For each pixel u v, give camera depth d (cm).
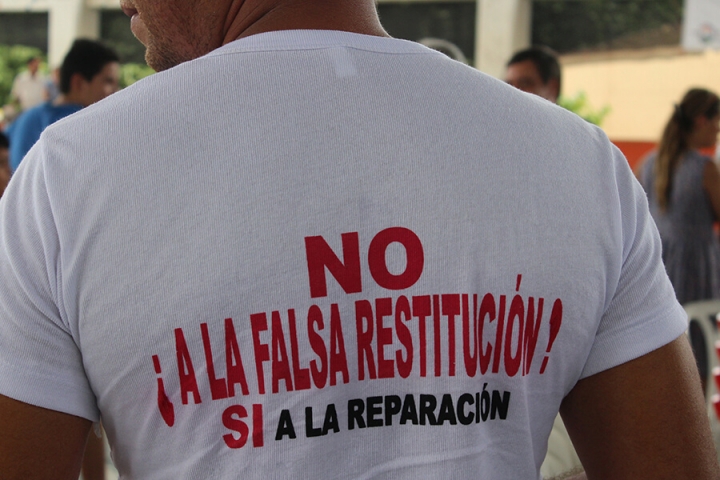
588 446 95
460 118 83
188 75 81
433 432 82
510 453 87
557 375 89
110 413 82
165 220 77
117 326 77
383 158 80
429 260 80
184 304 77
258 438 78
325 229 78
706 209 403
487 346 83
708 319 318
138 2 93
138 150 77
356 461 81
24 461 79
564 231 85
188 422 79
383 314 80
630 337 90
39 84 768
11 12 859
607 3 711
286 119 79
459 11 746
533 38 738
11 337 78
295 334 78
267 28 86
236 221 77
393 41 86
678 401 90
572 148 87
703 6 656
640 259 91
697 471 90
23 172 80
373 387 81
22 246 78
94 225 77
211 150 78
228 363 78
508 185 83
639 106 708
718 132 406
